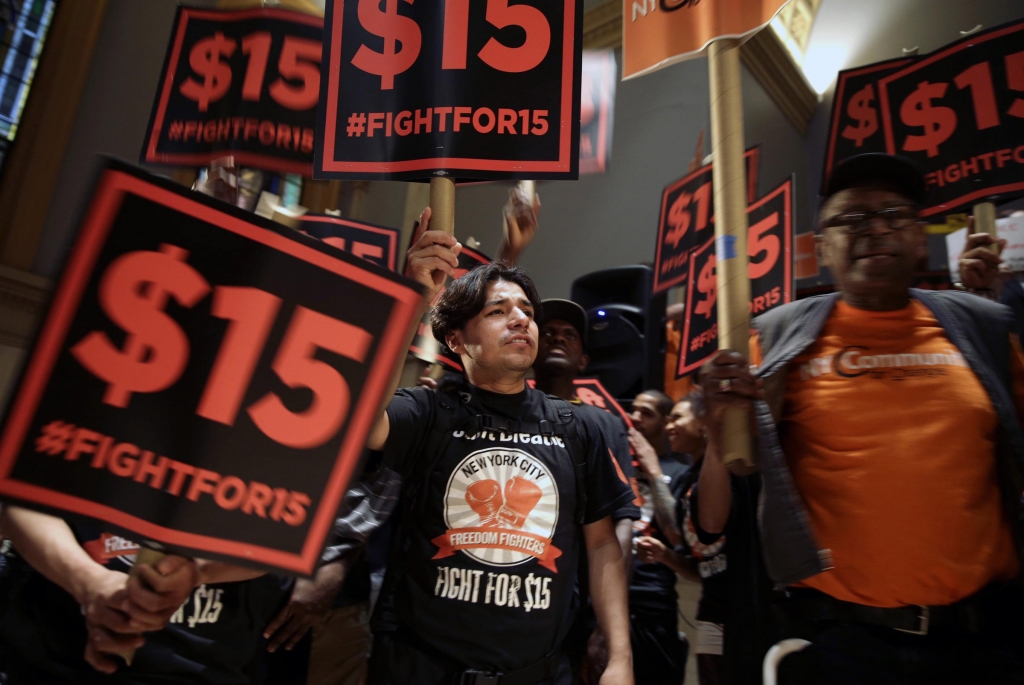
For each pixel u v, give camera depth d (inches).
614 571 74.8
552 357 121.7
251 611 66.6
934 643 62.1
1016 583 65.5
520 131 72.5
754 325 83.9
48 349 44.1
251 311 47.1
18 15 215.2
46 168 211.5
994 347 71.2
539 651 65.7
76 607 58.7
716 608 101.5
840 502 67.2
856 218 72.6
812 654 64.7
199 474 45.1
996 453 67.5
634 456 128.0
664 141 292.8
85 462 43.7
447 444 71.7
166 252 46.3
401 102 74.8
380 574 121.4
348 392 48.1
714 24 76.0
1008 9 292.5
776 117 333.4
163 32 249.8
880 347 71.6
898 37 325.4
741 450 67.8
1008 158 96.2
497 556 67.1
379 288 49.4
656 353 207.9
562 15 74.6
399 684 64.7
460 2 75.3
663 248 158.1
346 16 77.2
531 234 91.0
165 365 45.6
